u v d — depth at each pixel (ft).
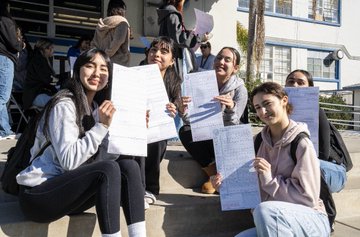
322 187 8.25
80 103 7.13
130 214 7.09
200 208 9.12
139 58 24.63
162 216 8.71
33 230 7.45
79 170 6.86
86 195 6.95
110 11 13.47
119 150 7.50
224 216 9.39
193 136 9.45
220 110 9.49
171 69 10.19
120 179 6.90
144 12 24.38
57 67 23.26
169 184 10.58
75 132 6.89
